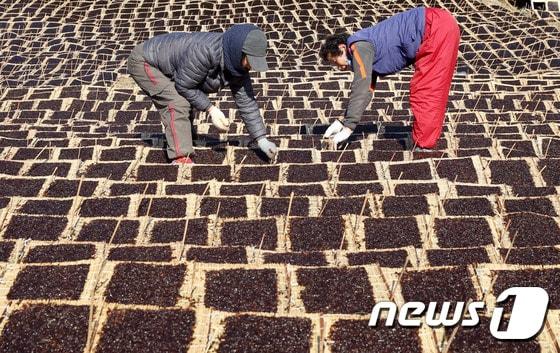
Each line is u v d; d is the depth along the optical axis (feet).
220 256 8.90
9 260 8.73
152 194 12.42
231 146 15.71
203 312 7.07
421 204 11.24
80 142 16.92
